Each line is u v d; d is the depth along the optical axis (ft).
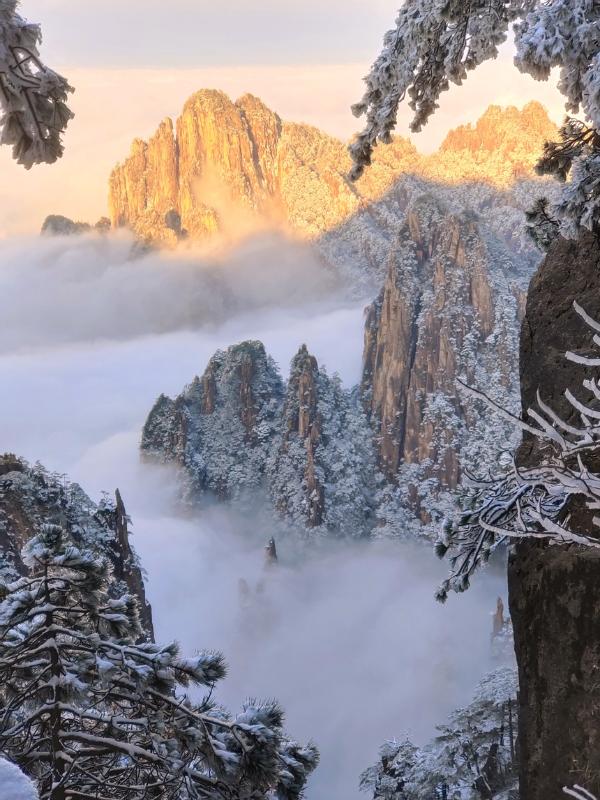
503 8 28.09
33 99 10.28
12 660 35.42
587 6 24.30
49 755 34.65
